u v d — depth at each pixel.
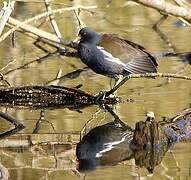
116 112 12.40
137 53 13.56
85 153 10.02
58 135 10.98
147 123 10.34
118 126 11.43
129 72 13.52
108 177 8.89
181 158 9.72
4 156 9.90
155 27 19.20
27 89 13.39
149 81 14.59
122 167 9.40
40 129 11.34
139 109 12.48
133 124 11.52
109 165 9.52
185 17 9.41
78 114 12.41
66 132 11.16
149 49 16.98
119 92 13.70
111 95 13.26
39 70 15.60
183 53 16.59
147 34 18.58
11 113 12.45
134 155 9.94
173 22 19.53
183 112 11.98
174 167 9.30
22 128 11.41
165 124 11.10
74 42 15.46
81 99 13.28
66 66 15.98
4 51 17.08
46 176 8.95
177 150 10.10
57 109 12.83
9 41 17.69
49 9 15.30
